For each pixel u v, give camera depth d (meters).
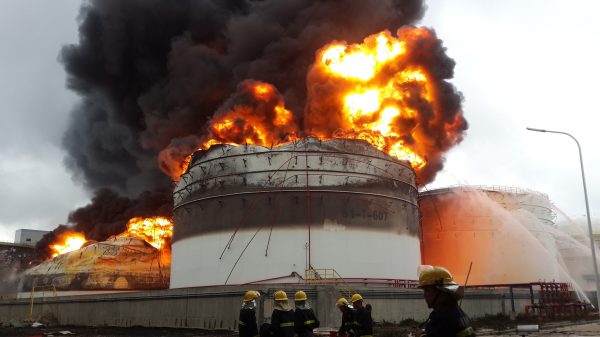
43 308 47.88
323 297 30.92
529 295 45.22
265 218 39.50
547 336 24.66
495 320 36.66
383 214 41.44
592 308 46.62
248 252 39.06
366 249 39.69
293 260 38.31
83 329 37.44
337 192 40.19
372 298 32.69
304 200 39.69
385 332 26.73
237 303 31.67
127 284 55.31
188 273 41.69
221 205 41.03
